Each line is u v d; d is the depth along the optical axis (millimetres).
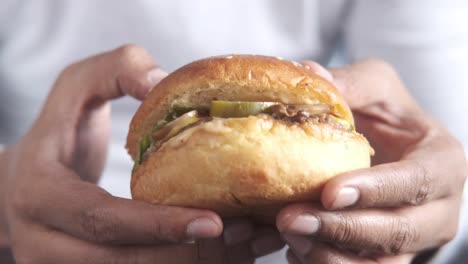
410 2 738
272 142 399
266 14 739
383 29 751
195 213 405
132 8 700
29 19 713
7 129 768
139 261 444
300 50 756
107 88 529
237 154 396
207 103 426
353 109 573
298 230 410
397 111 581
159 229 410
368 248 441
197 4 708
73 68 559
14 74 728
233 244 454
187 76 421
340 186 402
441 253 506
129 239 430
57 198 457
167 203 412
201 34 718
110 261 448
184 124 417
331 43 787
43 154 522
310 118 414
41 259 477
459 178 482
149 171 415
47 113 548
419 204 455
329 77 513
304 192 405
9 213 515
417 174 441
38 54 721
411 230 451
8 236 587
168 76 432
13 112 754
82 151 563
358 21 767
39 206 470
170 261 443
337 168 410
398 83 604
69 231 458
